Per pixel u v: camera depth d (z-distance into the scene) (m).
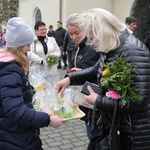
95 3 12.49
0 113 1.90
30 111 1.86
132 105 1.81
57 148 3.87
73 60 3.24
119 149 1.92
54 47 5.40
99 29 1.85
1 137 1.92
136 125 1.90
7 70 1.82
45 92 2.44
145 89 1.80
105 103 1.85
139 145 1.91
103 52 1.98
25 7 19.48
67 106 2.35
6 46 1.95
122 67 1.82
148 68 1.82
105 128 1.99
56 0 13.90
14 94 1.81
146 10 10.99
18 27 1.92
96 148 1.99
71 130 4.48
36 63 5.02
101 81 1.94
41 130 4.47
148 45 6.19
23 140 1.95
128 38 1.90
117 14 12.30
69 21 2.68
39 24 5.27
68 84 2.59
